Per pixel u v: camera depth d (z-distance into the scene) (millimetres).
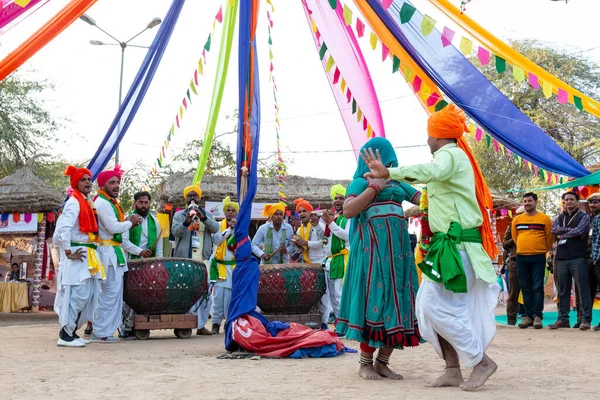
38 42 7230
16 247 17562
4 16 6777
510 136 8125
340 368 5074
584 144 23750
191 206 8664
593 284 9875
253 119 6621
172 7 8297
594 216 9664
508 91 24688
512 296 10242
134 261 8211
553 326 9477
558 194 25109
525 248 9609
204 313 8992
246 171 6484
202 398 3646
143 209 8797
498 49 7215
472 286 4055
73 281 7023
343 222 8875
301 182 19656
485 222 4113
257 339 6012
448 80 7668
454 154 4047
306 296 8250
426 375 4691
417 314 4102
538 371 4801
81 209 7160
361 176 4551
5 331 9359
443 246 3912
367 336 4363
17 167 25438
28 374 4723
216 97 8477
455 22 7234
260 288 8219
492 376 4535
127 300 8172
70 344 6984
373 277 4375
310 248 9469
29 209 16547
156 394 3799
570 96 7246
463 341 3865
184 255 8844
